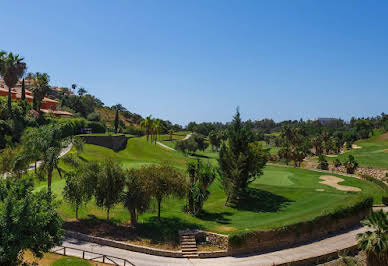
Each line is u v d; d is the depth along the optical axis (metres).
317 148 119.06
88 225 26.98
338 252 25.83
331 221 30.53
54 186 35.00
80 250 21.02
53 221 16.95
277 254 25.19
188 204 32.31
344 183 49.41
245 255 24.95
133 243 24.67
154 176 27.86
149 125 108.88
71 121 77.94
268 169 61.97
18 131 57.12
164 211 32.31
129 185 27.25
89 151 58.38
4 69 57.41
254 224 29.31
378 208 39.56
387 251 21.12
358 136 171.75
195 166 35.00
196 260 23.58
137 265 21.62
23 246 14.09
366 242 21.98
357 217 33.41
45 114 76.19
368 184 48.94
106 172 26.69
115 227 27.14
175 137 156.88
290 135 126.12
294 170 61.41
